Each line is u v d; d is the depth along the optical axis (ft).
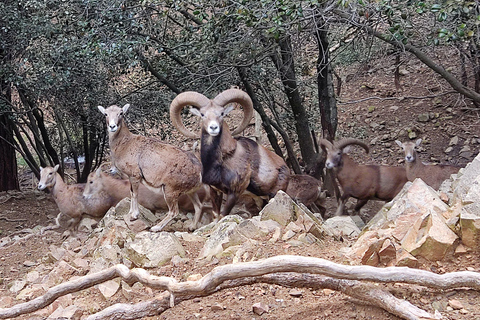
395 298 12.89
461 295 13.48
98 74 37.63
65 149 55.11
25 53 33.78
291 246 17.43
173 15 36.45
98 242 22.81
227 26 29.25
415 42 30.55
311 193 29.60
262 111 38.96
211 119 24.48
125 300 16.56
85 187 29.45
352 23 25.86
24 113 39.17
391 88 61.57
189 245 19.76
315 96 48.52
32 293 19.06
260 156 26.17
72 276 19.86
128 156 25.81
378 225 18.02
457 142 51.08
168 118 44.45
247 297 14.90
